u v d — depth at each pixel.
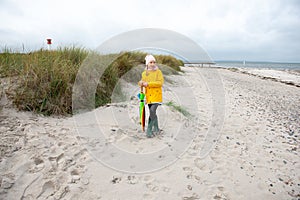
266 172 2.46
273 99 7.66
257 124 4.27
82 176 2.10
